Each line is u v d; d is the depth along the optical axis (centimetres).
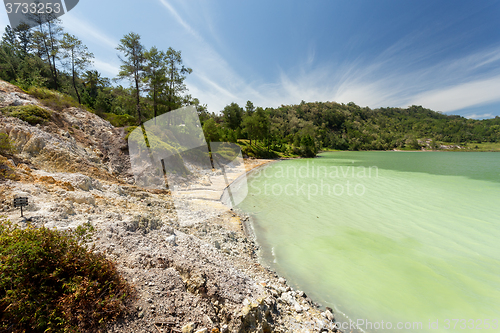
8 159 862
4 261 315
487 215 1452
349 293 728
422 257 950
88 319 321
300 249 1008
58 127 1477
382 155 9300
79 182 870
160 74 2875
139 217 675
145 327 345
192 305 417
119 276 405
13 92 1638
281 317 553
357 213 1489
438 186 2386
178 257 543
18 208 530
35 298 308
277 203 1711
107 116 2464
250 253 940
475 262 916
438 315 645
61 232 446
